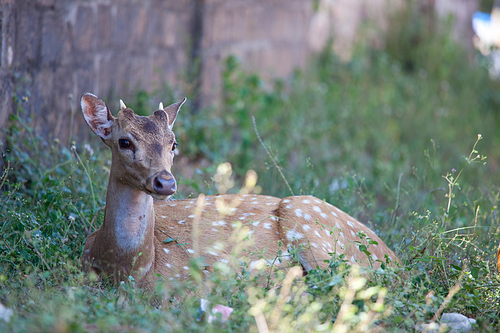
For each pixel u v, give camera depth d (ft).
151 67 48.32
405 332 19.94
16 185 27.96
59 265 23.56
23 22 33.27
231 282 20.99
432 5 90.79
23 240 24.68
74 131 39.14
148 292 22.70
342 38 82.38
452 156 52.65
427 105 64.34
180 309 20.25
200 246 24.86
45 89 35.73
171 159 23.15
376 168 47.01
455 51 81.66
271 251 25.29
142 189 22.12
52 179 29.48
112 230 22.88
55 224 26.61
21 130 32.48
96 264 23.50
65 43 37.70
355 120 60.13
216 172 40.68
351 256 26.04
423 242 26.61
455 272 24.41
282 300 20.39
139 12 45.91
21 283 21.36
